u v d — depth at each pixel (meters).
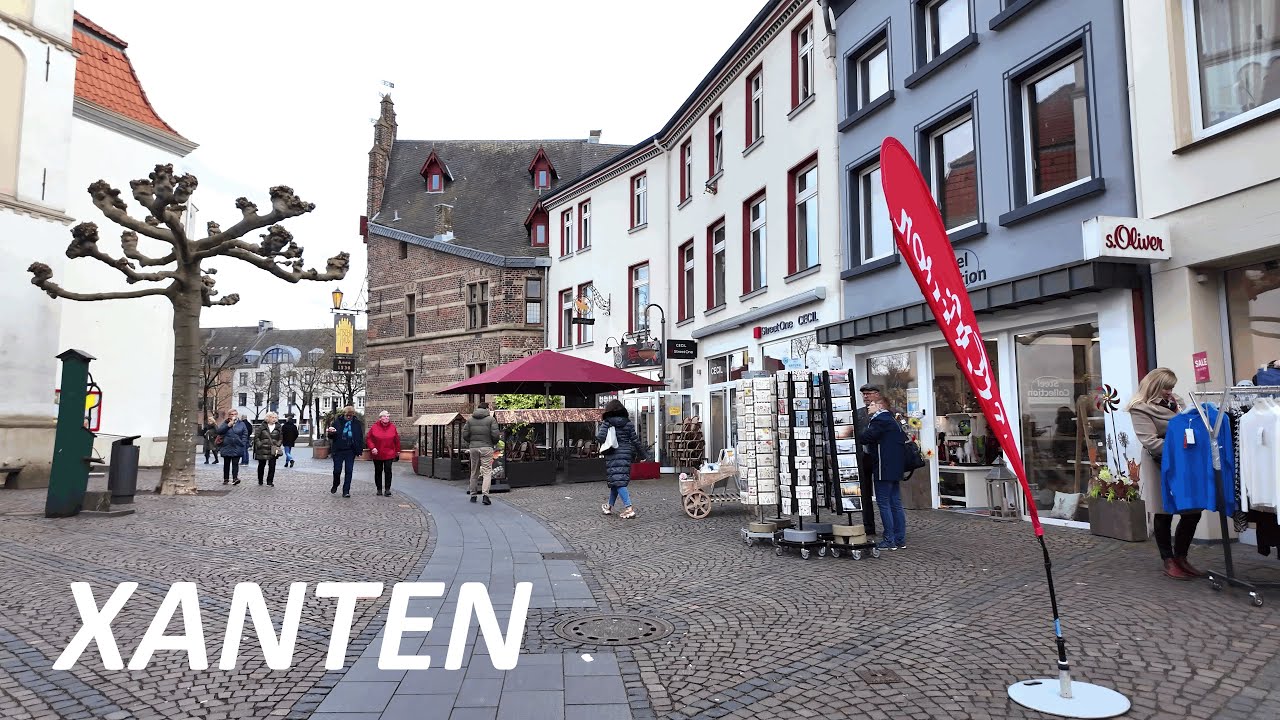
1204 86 8.09
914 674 4.33
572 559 7.87
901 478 8.26
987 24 10.80
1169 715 3.72
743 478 8.75
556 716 3.82
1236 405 6.16
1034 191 10.22
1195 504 5.99
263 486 16.06
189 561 7.42
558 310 27.06
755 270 17.31
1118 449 8.66
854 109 13.68
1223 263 7.91
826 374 7.96
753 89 17.59
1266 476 5.57
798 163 15.25
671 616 5.63
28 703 3.90
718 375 18.78
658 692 4.13
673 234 21.25
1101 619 5.27
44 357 14.82
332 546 8.46
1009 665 4.44
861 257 13.45
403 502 13.23
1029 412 10.09
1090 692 3.96
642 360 21.05
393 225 32.34
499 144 35.72
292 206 13.46
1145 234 8.09
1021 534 8.73
